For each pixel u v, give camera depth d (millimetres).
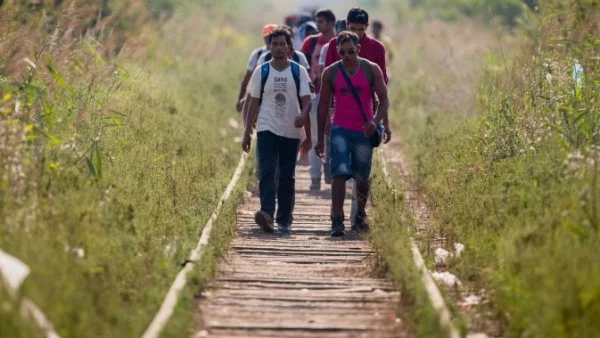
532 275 24250
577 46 44969
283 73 35438
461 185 36844
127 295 25125
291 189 36875
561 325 21688
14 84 35312
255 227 37719
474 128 45344
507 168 34812
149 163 37375
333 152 35094
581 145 32406
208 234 31844
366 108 34938
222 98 76312
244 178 44781
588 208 26688
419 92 76188
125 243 26984
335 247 33656
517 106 40688
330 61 37812
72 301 21938
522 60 49219
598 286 22031
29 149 29797
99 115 38844
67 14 42125
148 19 70875
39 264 22797
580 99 37000
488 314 25344
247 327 24141
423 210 40250
